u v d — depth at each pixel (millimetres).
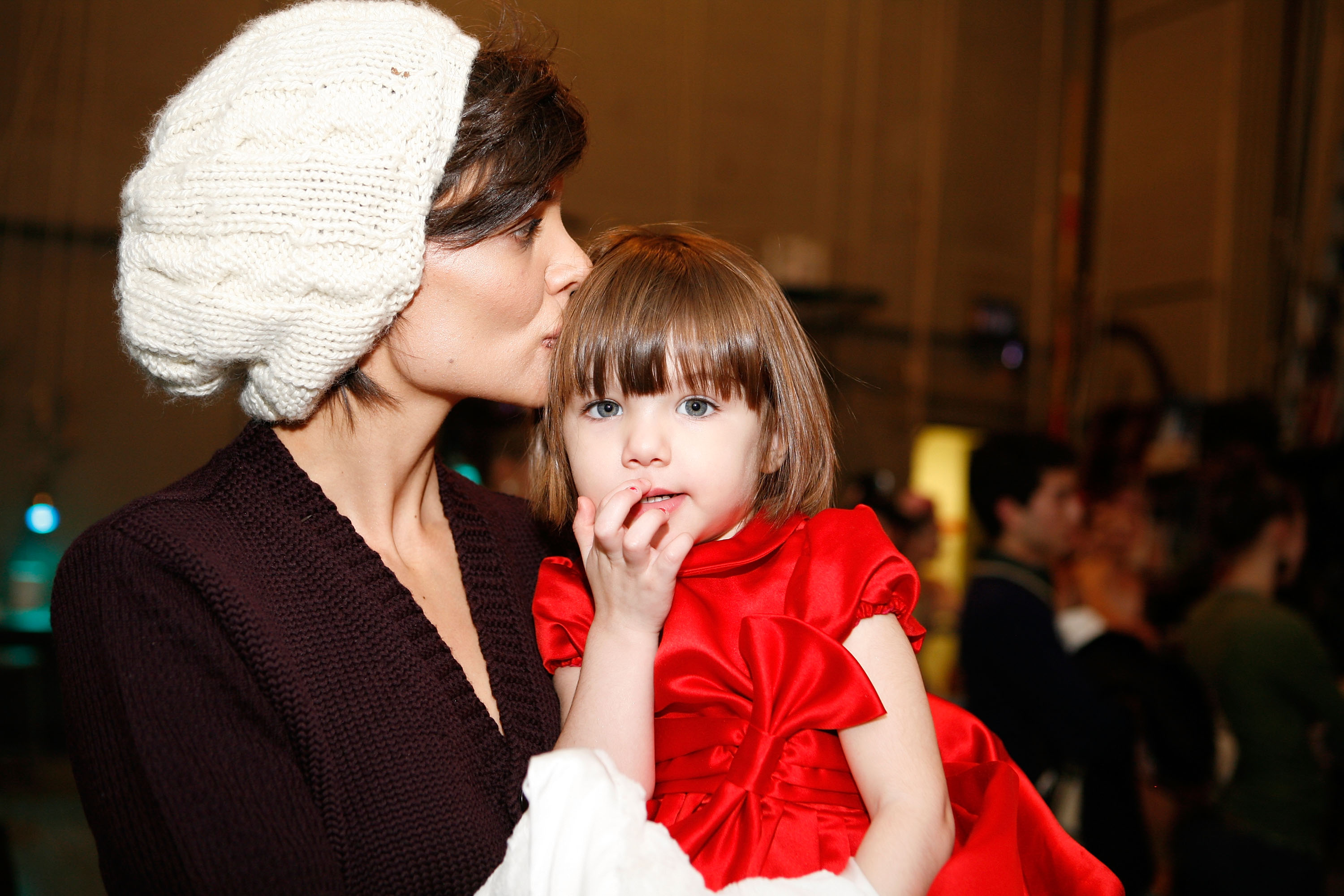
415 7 931
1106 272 6957
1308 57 5961
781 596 972
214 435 5410
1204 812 2457
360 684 842
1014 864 854
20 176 5156
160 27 5348
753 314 994
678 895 730
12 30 5152
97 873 3584
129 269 867
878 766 884
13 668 4824
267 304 830
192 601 800
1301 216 5973
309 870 752
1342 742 2354
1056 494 2420
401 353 906
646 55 6172
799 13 6547
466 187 877
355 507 973
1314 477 3189
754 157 6434
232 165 824
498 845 848
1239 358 6176
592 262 1097
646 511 920
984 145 7016
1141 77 6828
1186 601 3199
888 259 6773
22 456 5113
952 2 6906
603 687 920
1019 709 2264
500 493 1259
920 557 5102
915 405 6762
